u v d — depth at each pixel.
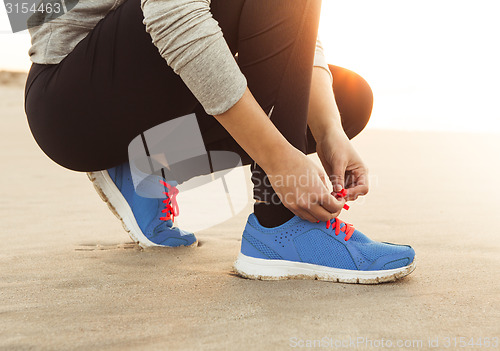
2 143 6.05
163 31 0.90
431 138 6.73
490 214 2.16
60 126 1.21
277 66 1.07
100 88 1.15
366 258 1.16
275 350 0.79
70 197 2.59
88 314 0.95
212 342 0.82
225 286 1.13
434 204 2.42
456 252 1.48
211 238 1.73
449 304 1.01
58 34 1.21
